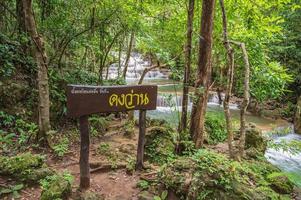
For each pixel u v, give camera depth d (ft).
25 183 12.78
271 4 22.49
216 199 11.13
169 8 25.58
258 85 23.91
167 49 25.05
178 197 12.07
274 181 14.85
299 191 15.25
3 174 12.79
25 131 18.86
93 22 25.29
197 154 12.71
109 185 13.51
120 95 13.14
